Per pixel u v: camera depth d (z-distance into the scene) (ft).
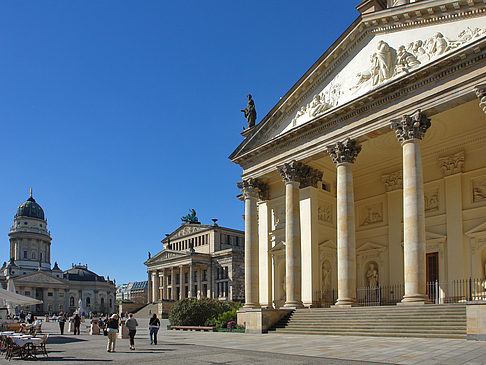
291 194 179.93
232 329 183.42
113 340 115.55
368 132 153.07
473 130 164.96
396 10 148.15
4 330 172.45
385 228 194.80
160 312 419.33
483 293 157.79
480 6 131.64
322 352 93.81
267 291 200.75
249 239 196.85
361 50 162.20
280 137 182.70
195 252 530.27
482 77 126.72
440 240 172.04
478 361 73.87
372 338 118.93
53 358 102.27
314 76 176.45
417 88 141.08
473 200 167.32
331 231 193.16
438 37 139.33
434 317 120.26
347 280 152.35
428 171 182.19
